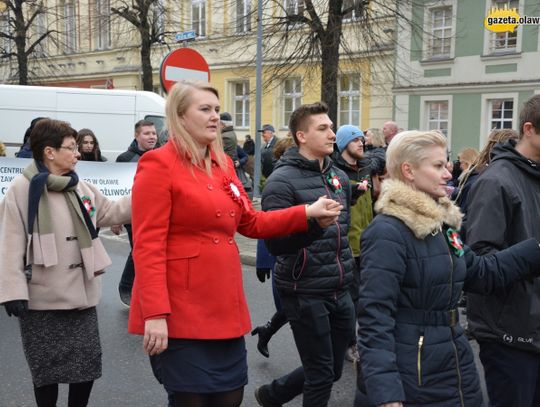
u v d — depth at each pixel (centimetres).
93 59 3056
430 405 236
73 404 358
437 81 2205
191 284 257
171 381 259
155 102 1303
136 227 256
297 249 304
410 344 238
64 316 346
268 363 501
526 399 292
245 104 2645
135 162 750
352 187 482
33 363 342
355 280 495
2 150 870
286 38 1493
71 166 353
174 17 2370
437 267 243
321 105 354
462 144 2173
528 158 294
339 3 1412
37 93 1259
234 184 277
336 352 361
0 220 339
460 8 2133
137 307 258
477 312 296
